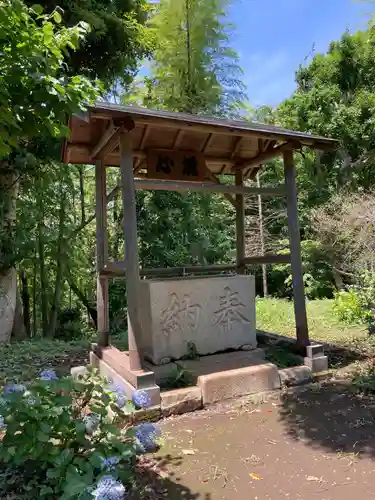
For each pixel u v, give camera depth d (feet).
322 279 35.22
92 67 22.90
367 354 15.69
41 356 17.57
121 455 6.82
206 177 16.92
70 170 27.55
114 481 5.64
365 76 34.37
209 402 11.14
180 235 28.78
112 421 8.26
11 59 7.11
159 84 32.17
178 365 12.80
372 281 22.40
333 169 34.50
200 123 11.60
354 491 6.91
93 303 34.53
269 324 22.88
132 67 25.49
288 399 11.35
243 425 9.80
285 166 14.34
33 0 17.94
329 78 34.99
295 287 14.17
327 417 10.02
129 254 11.27
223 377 11.43
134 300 11.14
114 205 31.76
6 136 7.73
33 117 7.98
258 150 16.87
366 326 20.72
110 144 13.44
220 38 31.48
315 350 13.58
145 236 28.27
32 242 23.53
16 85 7.44
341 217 29.27
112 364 13.03
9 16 6.83
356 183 32.68
